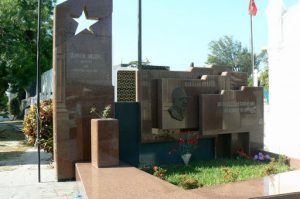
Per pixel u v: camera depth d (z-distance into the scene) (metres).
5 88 28.59
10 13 20.58
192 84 10.56
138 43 12.20
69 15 8.77
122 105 9.91
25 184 8.38
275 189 5.50
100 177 6.73
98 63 9.04
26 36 24.20
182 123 10.36
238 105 11.09
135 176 6.81
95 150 7.96
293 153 11.22
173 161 10.41
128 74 10.70
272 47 14.95
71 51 8.78
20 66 23.73
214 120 10.63
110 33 9.20
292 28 14.05
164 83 10.09
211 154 11.13
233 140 11.16
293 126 13.98
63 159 8.66
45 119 10.41
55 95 8.65
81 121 8.81
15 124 29.84
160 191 5.65
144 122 10.04
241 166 9.65
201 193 5.40
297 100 13.80
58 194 7.49
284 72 14.48
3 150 14.58
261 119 11.55
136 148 10.02
